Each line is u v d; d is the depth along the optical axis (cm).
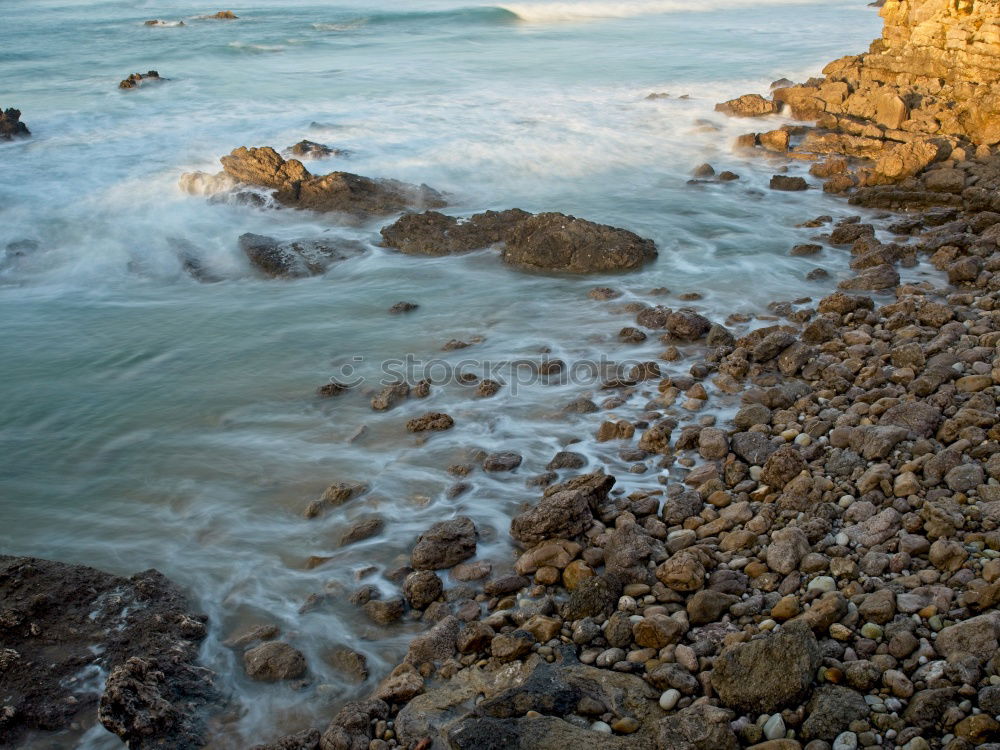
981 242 1427
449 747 574
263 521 874
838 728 554
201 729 640
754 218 1716
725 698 589
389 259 1546
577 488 845
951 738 530
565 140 2200
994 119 1920
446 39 3894
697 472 894
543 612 722
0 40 3878
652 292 1365
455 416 1041
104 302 1417
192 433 1034
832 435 912
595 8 4684
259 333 1288
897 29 2450
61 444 1017
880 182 1814
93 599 754
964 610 634
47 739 631
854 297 1258
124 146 2138
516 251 1508
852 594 678
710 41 3712
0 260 1552
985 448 832
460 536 810
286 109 2533
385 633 730
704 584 728
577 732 570
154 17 4656
